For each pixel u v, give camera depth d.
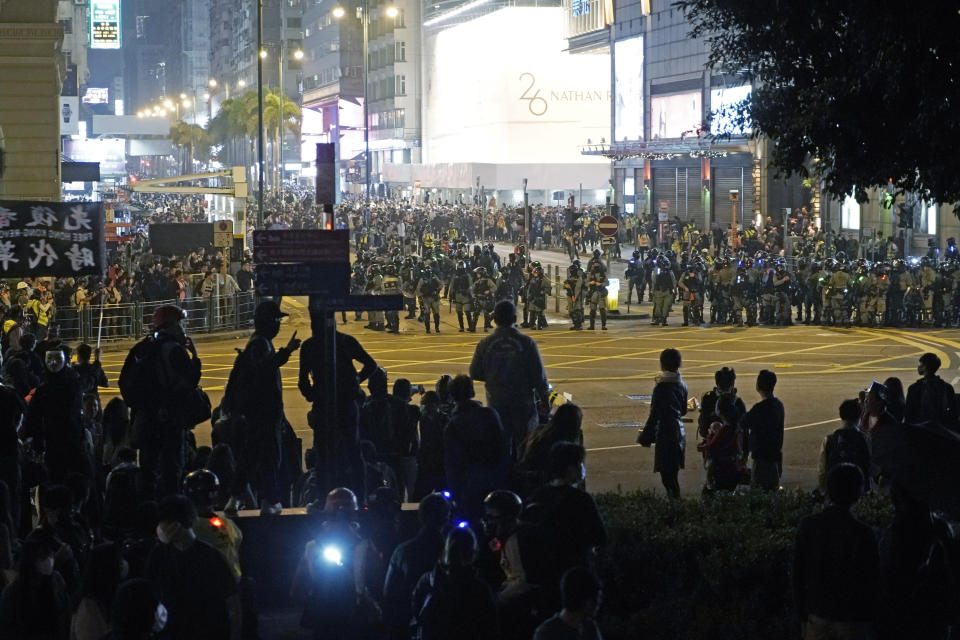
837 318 40.44
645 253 67.06
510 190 102.75
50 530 8.10
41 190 45.00
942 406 15.70
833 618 7.79
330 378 10.75
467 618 7.44
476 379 12.48
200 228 49.09
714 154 70.38
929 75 12.30
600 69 112.75
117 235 60.72
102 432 15.05
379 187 125.12
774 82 14.81
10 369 15.87
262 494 11.77
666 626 8.98
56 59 45.19
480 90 116.44
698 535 9.94
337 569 8.71
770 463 14.00
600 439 21.64
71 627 7.46
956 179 12.91
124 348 36.78
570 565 8.40
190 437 13.72
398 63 137.75
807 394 26.00
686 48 76.44
